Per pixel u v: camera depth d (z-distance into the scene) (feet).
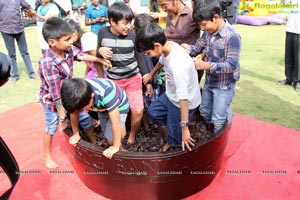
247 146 9.59
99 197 7.75
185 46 8.85
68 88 6.02
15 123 11.41
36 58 20.29
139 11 16.58
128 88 9.21
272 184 8.00
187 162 6.89
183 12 9.48
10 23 14.88
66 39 7.37
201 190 7.87
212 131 8.76
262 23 30.50
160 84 9.86
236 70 7.73
